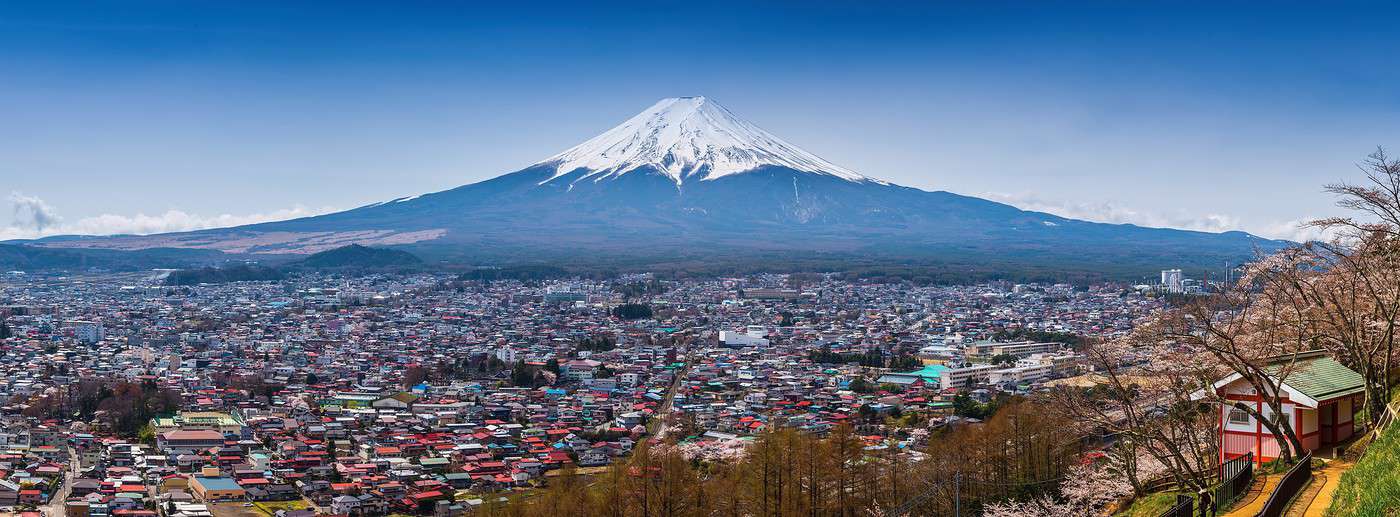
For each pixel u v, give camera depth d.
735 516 112.69
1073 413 76.62
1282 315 76.06
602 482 127.12
